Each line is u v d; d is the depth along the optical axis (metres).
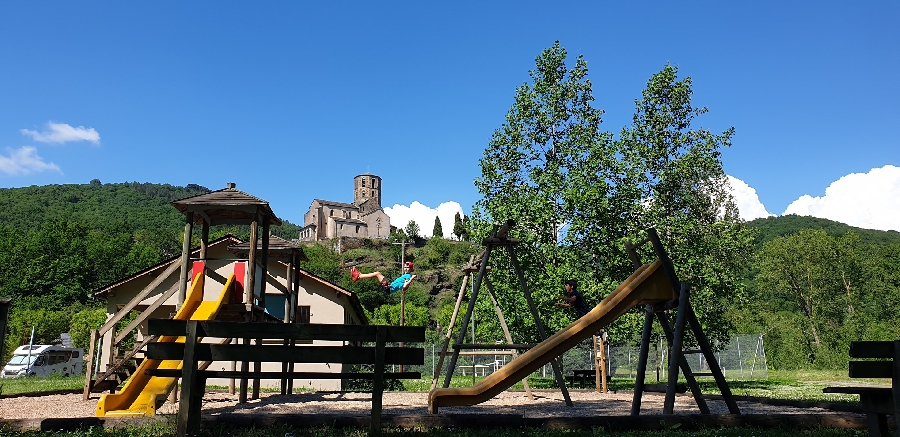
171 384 7.46
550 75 22.44
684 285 6.95
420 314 66.56
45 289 71.44
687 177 23.34
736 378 30.23
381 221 134.25
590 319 6.81
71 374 33.09
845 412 8.35
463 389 6.38
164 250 107.62
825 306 49.53
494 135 22.23
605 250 19.39
